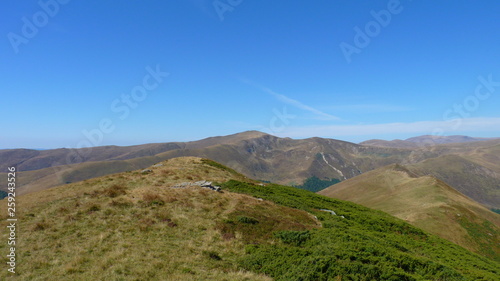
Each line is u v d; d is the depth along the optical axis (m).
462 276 19.02
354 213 43.78
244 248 20.78
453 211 85.00
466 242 71.62
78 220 23.00
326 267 17.02
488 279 21.36
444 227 77.50
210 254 19.16
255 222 25.25
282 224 25.69
